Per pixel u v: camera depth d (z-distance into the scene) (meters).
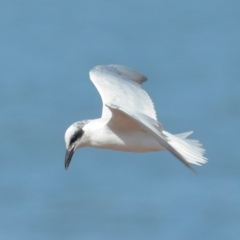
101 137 10.96
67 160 11.12
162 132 9.59
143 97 10.98
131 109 9.73
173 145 10.09
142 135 10.84
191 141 10.39
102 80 11.35
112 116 10.53
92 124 11.07
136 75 11.65
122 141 10.90
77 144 11.13
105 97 11.05
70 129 11.15
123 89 11.12
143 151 10.98
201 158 10.05
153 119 9.64
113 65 11.83
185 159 9.00
